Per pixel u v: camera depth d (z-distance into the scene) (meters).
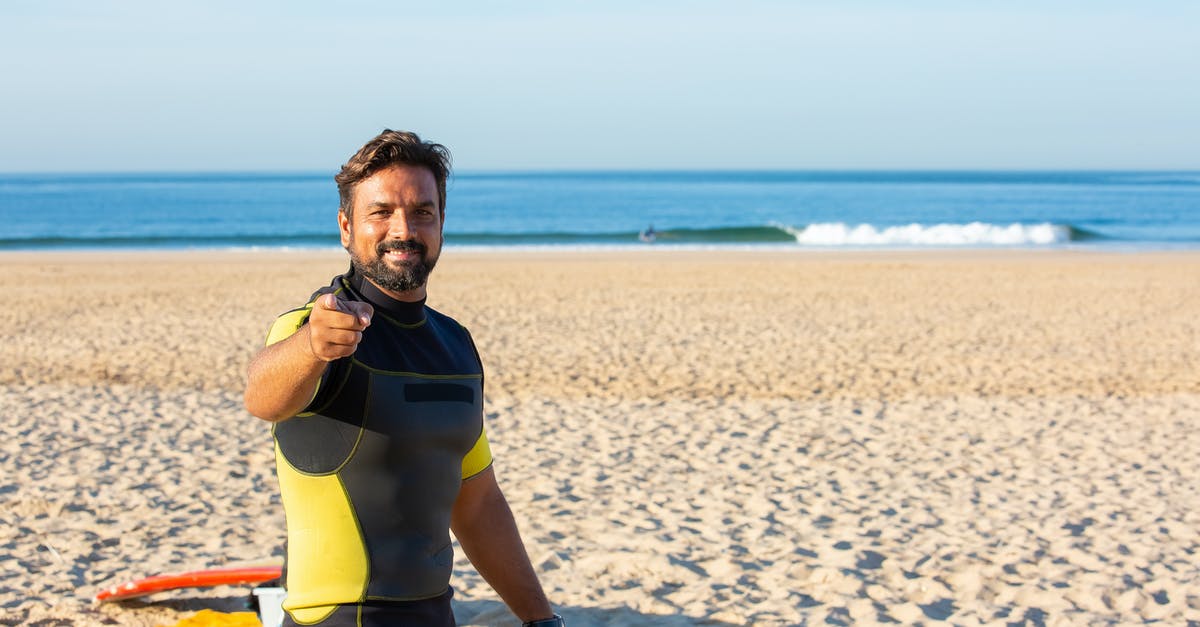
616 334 13.19
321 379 2.07
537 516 5.75
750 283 19.97
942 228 39.81
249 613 4.07
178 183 159.00
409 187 2.21
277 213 63.09
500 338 12.75
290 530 2.24
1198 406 9.22
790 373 10.66
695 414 8.70
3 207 71.12
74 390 9.45
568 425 8.23
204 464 6.88
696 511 5.91
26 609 4.22
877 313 15.57
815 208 73.31
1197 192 107.81
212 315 14.80
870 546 5.24
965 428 8.27
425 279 2.27
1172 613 4.34
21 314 14.77
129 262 25.31
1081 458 7.33
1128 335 13.61
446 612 2.33
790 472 6.86
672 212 68.12
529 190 119.00
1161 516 5.86
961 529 5.58
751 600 4.44
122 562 4.90
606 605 4.37
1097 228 48.47
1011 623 4.19
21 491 6.11
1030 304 16.92
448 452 2.30
